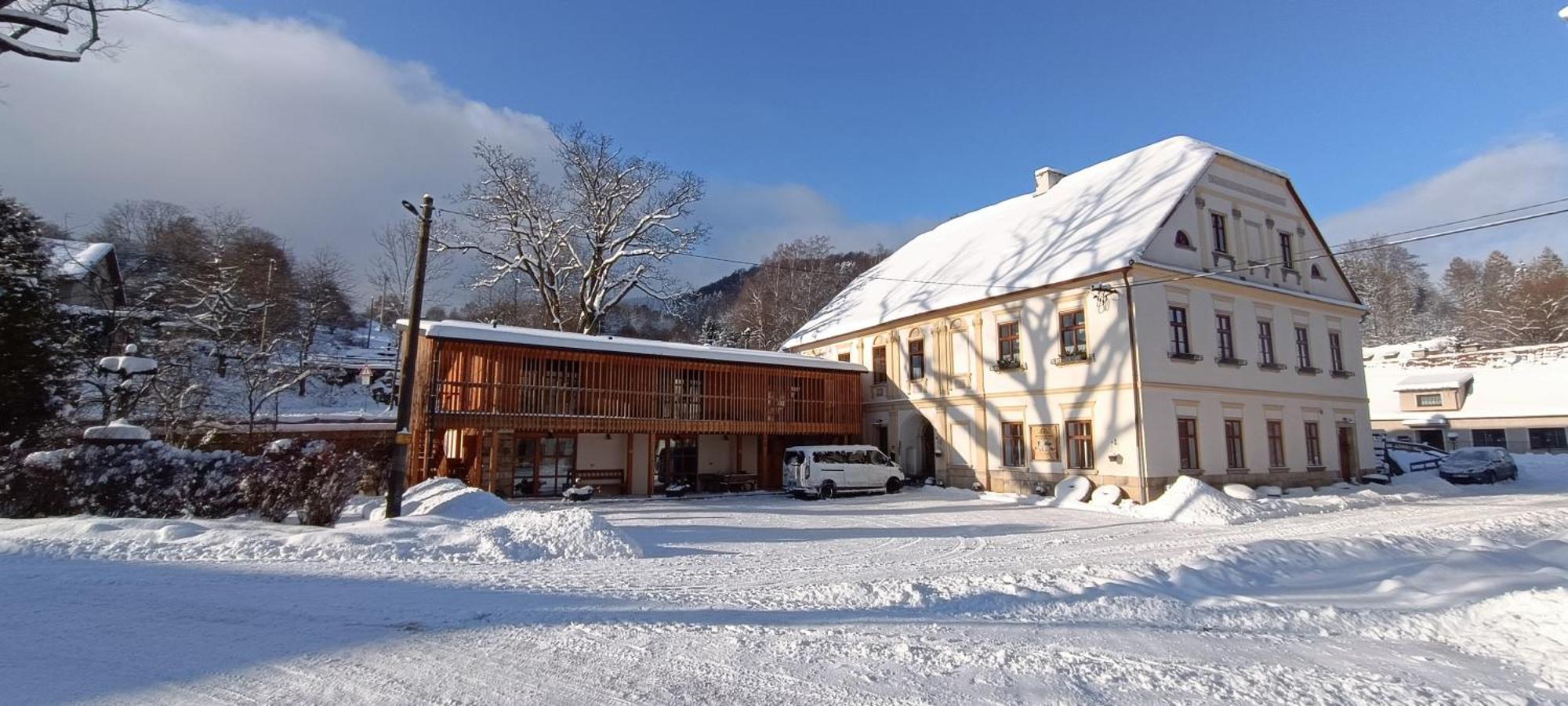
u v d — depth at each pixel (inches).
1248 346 1019.9
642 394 999.6
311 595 320.8
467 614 291.6
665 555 488.1
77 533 430.0
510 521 505.0
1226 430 962.7
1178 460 892.0
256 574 362.0
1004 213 1396.4
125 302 1611.7
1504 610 298.2
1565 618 274.4
